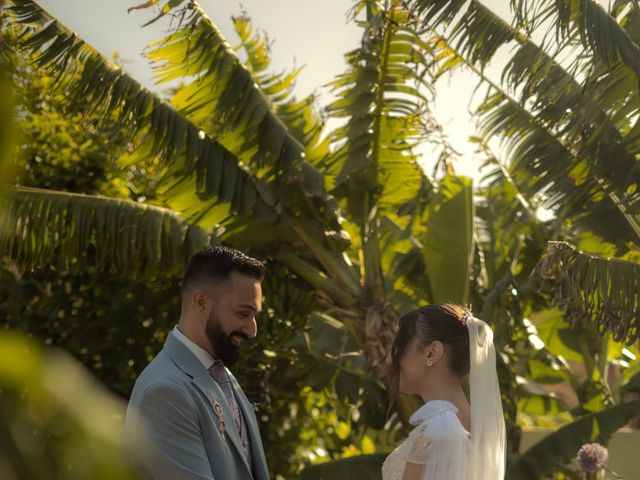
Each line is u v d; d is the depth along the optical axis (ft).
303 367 19.19
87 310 20.74
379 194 20.24
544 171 20.21
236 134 18.95
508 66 16.66
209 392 8.29
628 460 23.95
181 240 18.19
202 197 18.74
